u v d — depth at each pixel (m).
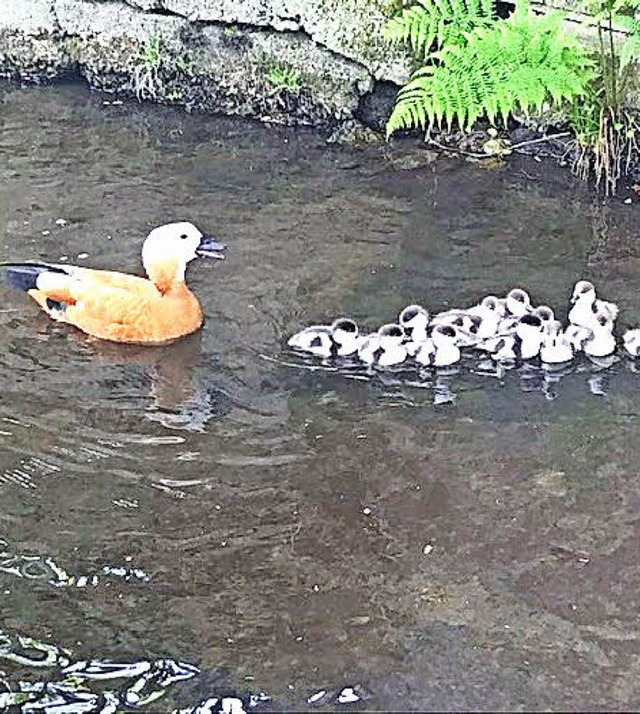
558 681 4.75
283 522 5.11
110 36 6.84
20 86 6.98
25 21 6.89
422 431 5.36
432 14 6.34
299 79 6.66
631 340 5.57
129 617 4.89
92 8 6.84
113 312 5.62
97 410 5.41
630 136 6.30
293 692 4.73
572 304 5.74
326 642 4.83
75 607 4.91
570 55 6.23
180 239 5.63
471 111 6.20
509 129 6.55
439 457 5.28
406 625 4.86
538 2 6.45
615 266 5.90
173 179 6.36
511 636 4.84
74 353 5.60
